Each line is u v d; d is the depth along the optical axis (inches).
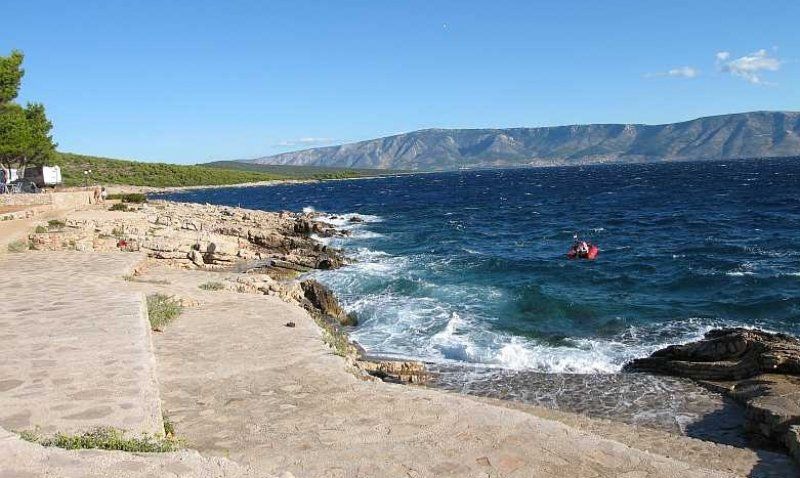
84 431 221.0
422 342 704.4
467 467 252.7
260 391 352.5
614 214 2266.2
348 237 1712.6
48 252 854.5
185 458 202.5
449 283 1013.8
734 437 442.9
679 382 565.0
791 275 973.2
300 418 307.9
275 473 239.5
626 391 547.2
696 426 466.9
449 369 615.8
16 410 241.0
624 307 839.1
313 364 410.0
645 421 480.7
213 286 745.6
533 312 822.5
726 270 1061.1
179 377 378.0
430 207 3006.9
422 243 1582.2
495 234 1770.4
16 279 594.9
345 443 275.1
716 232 1600.6
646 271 1110.4
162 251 1095.6
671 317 784.3
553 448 277.4
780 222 1722.4
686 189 3464.6
